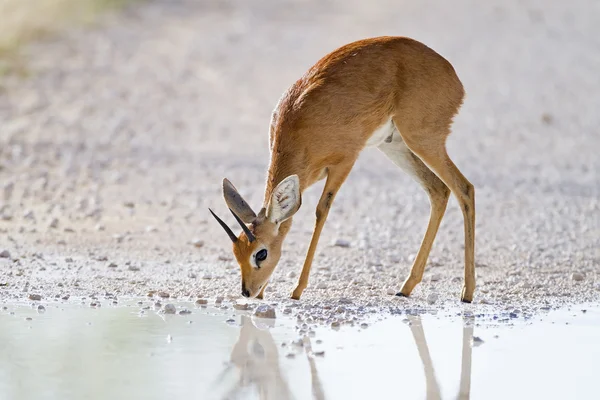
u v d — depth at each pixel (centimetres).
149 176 1906
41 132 2252
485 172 2033
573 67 3459
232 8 4512
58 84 2819
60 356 863
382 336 961
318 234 1119
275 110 1160
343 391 794
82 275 1197
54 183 1788
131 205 1661
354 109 1102
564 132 2503
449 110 1138
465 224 1136
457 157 2189
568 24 4422
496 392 800
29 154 2019
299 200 1059
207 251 1373
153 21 4006
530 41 3969
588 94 3019
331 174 1120
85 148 2120
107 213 1598
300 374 836
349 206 1738
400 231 1548
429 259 1353
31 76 2875
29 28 3372
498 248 1430
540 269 1292
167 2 4472
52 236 1417
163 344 911
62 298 1084
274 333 962
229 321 1002
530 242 1466
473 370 856
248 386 800
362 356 891
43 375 809
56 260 1275
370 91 1105
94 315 1012
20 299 1073
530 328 998
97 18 3822
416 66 1123
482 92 3009
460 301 1121
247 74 3159
